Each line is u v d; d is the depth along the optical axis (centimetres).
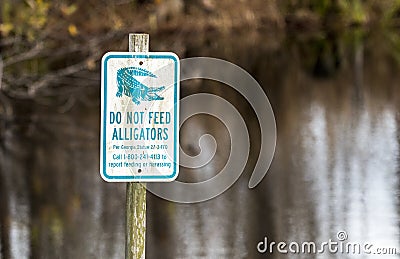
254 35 5522
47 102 3088
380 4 6359
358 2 6231
